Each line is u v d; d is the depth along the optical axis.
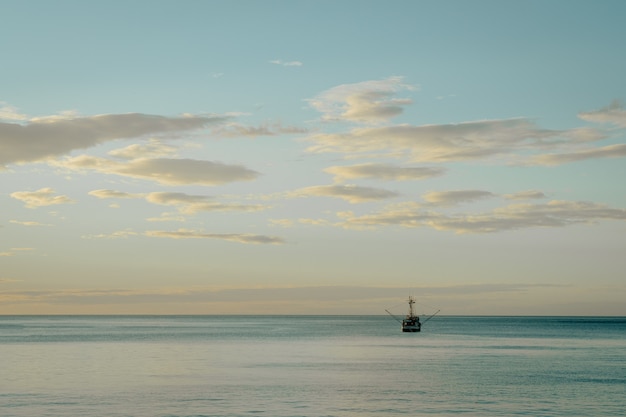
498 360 121.50
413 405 69.81
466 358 125.62
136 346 160.00
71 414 64.25
